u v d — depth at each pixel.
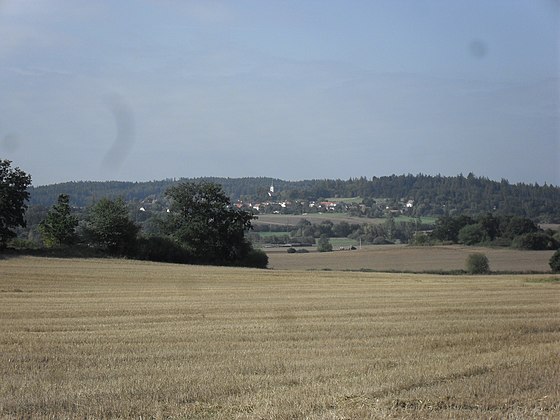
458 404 12.88
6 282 51.44
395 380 14.72
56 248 87.50
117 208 90.69
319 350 19.34
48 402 12.98
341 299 37.94
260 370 16.28
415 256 108.00
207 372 15.93
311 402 12.83
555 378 14.95
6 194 83.75
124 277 59.94
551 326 24.55
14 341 21.22
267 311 30.98
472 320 26.69
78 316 28.98
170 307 32.72
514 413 12.16
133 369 16.38
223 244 95.44
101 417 12.12
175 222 96.62
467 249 114.00
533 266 87.50
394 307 32.59
